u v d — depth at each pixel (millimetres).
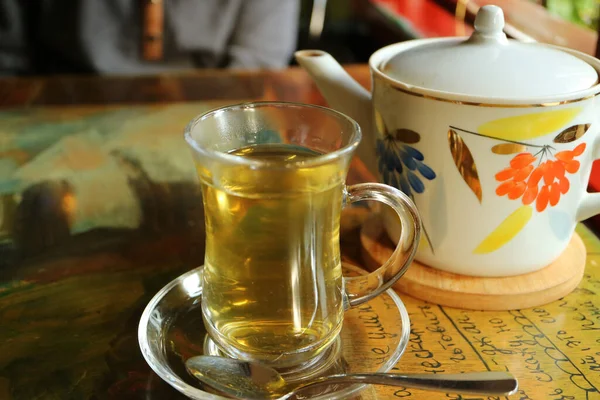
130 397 312
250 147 343
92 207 461
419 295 385
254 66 1079
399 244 344
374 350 337
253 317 315
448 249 378
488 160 345
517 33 563
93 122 582
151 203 468
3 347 341
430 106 344
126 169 509
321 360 330
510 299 373
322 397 299
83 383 320
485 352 343
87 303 374
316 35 1258
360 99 418
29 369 328
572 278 387
